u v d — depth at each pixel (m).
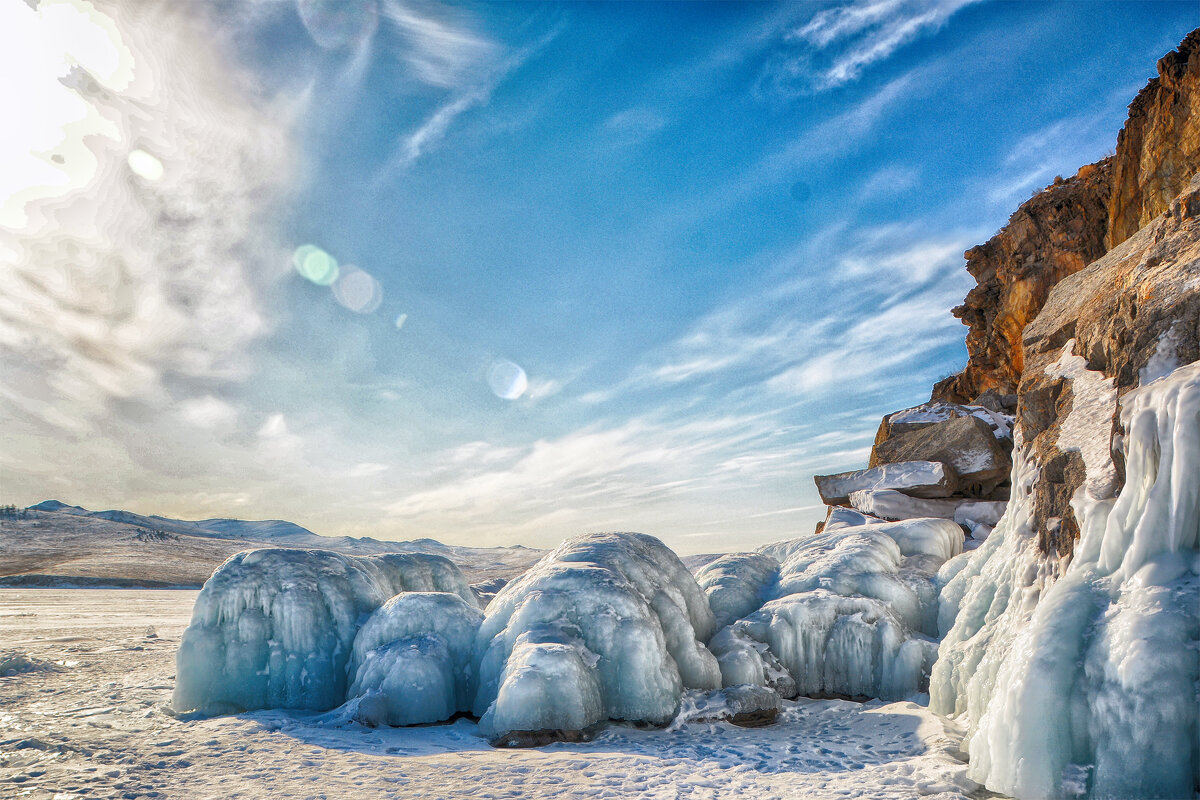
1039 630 5.74
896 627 9.77
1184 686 4.81
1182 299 6.49
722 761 6.94
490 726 7.93
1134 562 5.64
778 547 13.61
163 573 100.25
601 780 6.27
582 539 10.72
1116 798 4.86
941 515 14.84
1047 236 21.58
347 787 6.07
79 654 15.16
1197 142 14.10
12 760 6.94
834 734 8.03
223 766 6.73
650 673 8.45
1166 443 5.61
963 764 6.37
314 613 9.87
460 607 10.01
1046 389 9.15
